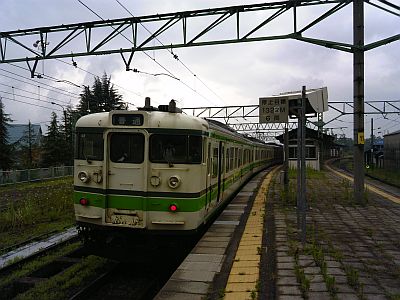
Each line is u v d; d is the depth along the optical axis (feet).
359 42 43.98
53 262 29.07
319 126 109.70
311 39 43.47
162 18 45.65
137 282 25.94
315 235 29.91
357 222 35.22
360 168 45.32
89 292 23.30
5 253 32.27
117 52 47.26
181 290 19.70
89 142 26.76
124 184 25.94
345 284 19.60
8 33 50.16
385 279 20.34
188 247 27.48
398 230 31.89
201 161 26.35
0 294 23.66
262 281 20.43
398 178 86.94
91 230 27.50
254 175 91.71
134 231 25.80
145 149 25.67
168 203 25.45
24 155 166.40
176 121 25.98
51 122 153.79
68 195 60.80
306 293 18.48
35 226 43.34
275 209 42.70
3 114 137.39
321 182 73.77
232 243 28.40
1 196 69.56
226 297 18.52
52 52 48.93
